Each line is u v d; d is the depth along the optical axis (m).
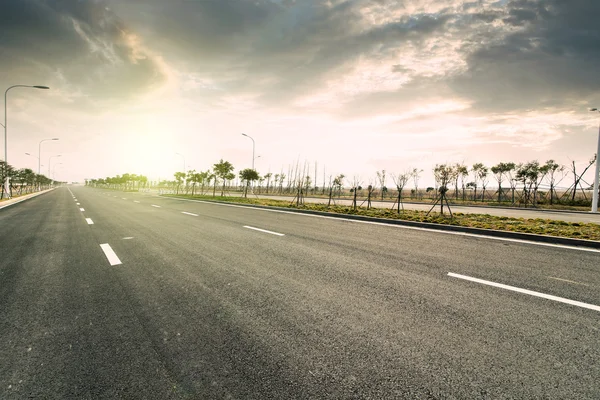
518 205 27.23
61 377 2.11
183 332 2.72
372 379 2.07
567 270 4.61
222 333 2.70
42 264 5.00
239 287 3.88
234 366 2.22
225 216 12.41
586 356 2.33
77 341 2.59
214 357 2.33
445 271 4.56
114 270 4.64
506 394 1.92
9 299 3.52
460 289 3.79
